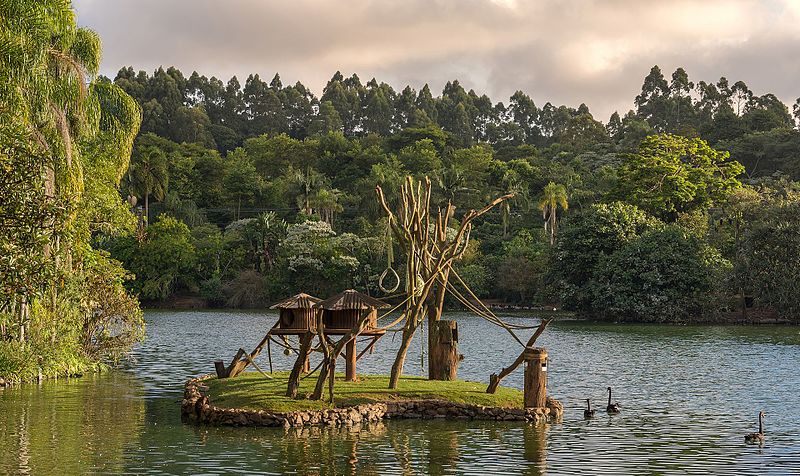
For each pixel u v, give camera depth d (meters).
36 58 30.80
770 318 90.88
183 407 27.44
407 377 31.94
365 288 123.81
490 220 149.75
